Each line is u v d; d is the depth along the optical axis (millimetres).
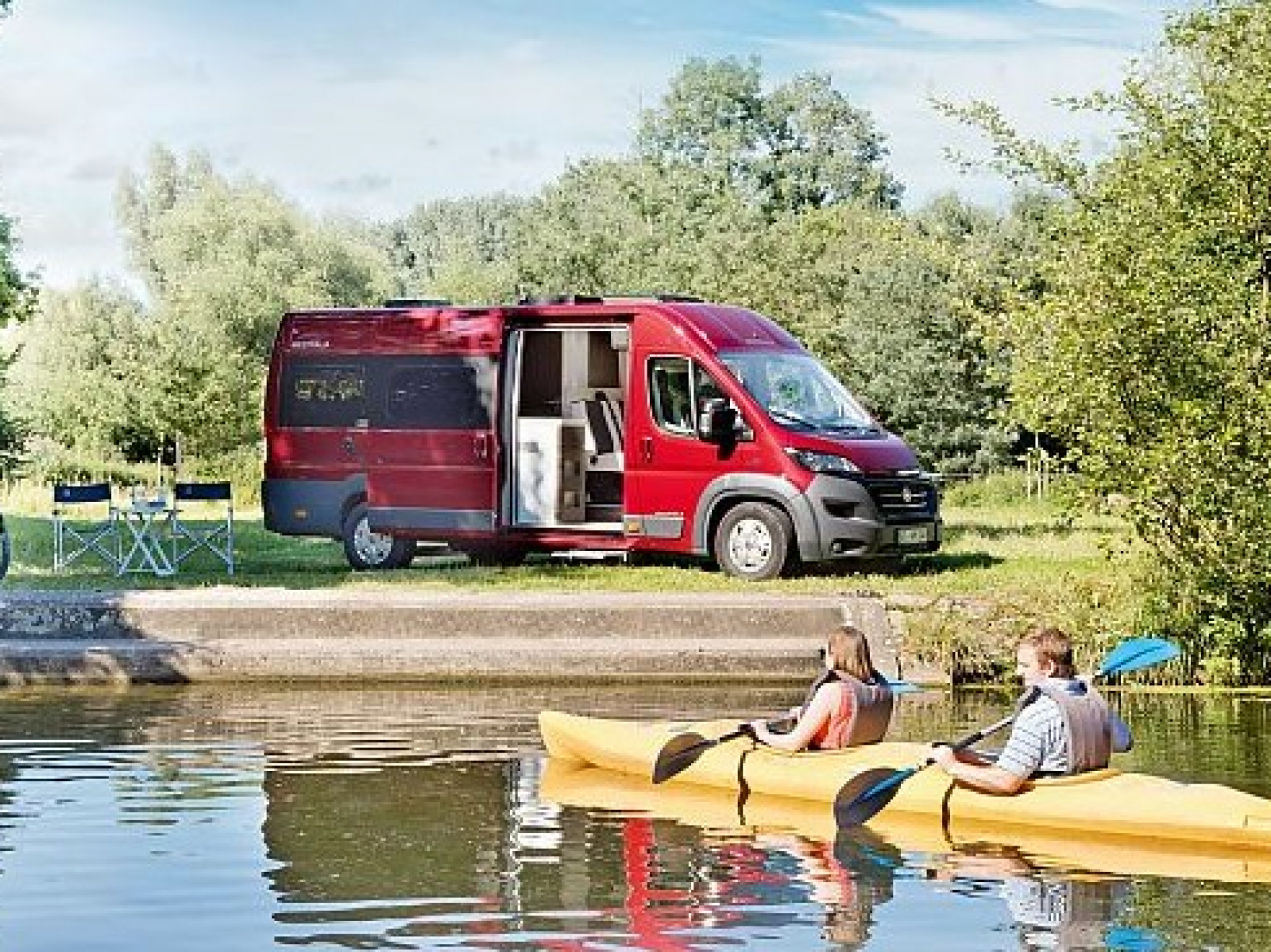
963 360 54219
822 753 15469
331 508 30469
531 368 29516
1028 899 12070
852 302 54906
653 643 22641
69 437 63594
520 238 55250
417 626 23344
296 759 16859
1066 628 22969
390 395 30016
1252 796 14000
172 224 90062
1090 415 21953
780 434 27516
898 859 13219
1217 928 11320
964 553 31344
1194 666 22625
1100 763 14625
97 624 23344
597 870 12727
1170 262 21844
